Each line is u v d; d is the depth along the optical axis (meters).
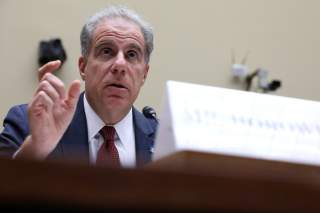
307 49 3.85
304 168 0.79
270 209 0.39
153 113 1.80
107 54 1.70
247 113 0.88
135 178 0.37
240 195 0.38
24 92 3.08
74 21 3.26
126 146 1.64
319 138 0.89
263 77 3.59
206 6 3.62
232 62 3.62
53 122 1.27
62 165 0.36
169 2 3.53
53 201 0.37
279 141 0.85
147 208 0.39
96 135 1.62
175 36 3.51
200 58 3.54
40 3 3.21
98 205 0.38
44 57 3.09
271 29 3.78
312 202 0.38
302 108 0.93
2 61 3.08
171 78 3.45
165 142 0.81
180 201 0.38
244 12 3.72
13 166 0.36
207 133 0.81
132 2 3.43
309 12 3.90
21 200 0.37
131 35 1.71
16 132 1.59
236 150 0.80
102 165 0.37
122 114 1.64
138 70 1.71
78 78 3.19
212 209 0.39
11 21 3.14
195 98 0.86
